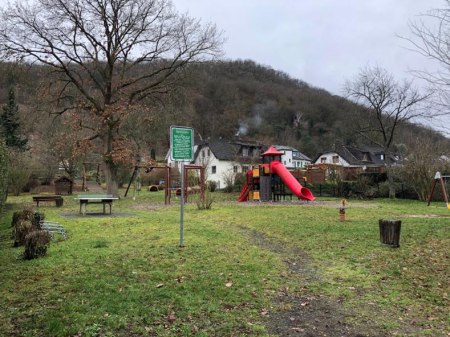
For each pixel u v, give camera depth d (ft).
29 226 30.73
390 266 24.43
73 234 35.58
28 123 99.25
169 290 18.67
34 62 82.33
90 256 25.64
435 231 37.04
